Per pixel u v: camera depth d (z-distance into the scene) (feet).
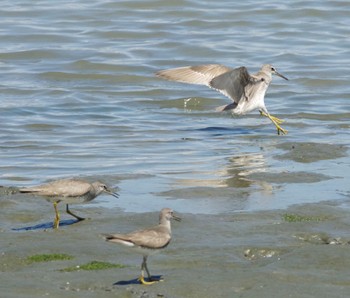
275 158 76.59
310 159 75.56
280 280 46.83
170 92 108.06
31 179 71.15
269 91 108.68
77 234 54.24
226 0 149.89
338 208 60.13
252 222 57.11
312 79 113.29
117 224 56.54
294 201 62.34
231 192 64.69
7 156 80.12
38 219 58.03
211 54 124.36
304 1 148.97
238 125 93.20
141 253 45.73
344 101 104.27
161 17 140.87
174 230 55.21
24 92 107.45
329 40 131.75
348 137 86.22
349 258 49.85
